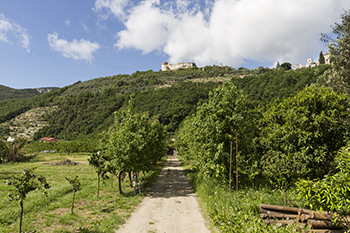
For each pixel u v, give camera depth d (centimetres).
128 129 1532
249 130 1491
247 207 843
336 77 1512
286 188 873
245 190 1244
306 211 685
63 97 16950
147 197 1384
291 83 7656
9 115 14138
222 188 1327
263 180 1530
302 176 976
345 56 1407
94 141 6606
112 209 1073
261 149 1408
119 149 1388
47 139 9956
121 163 1386
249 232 663
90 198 1319
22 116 14238
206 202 1152
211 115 1487
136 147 1432
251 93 8244
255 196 1040
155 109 11088
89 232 756
